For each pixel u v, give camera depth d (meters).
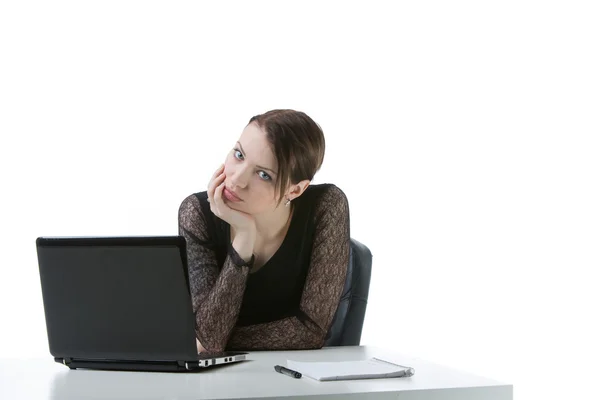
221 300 3.25
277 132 3.25
